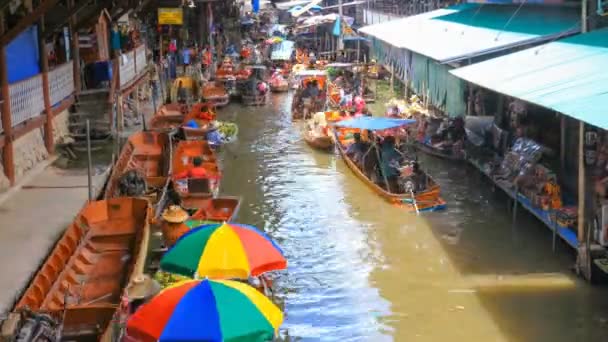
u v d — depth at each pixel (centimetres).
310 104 3397
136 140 2375
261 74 4362
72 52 2494
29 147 1967
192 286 922
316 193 2139
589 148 1388
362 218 1892
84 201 1677
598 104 1118
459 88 2784
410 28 3431
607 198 1396
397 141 2395
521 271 1491
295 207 2000
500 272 1491
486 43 2192
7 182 1758
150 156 2294
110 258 1395
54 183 1850
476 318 1288
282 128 3225
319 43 6431
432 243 1688
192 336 848
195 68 4412
